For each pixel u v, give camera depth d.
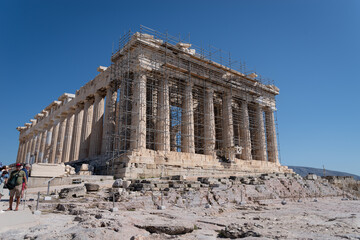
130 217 9.56
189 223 9.12
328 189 28.69
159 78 31.83
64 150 41.25
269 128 43.88
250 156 38.03
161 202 14.54
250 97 41.62
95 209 11.51
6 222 8.12
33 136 57.88
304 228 9.26
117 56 31.89
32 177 20.95
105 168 27.42
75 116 40.72
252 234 7.75
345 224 10.05
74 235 6.63
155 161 27.61
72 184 21.42
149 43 30.36
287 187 24.72
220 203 16.61
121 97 29.19
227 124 37.00
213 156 33.31
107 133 31.80
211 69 36.16
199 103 39.22
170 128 37.22
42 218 9.56
